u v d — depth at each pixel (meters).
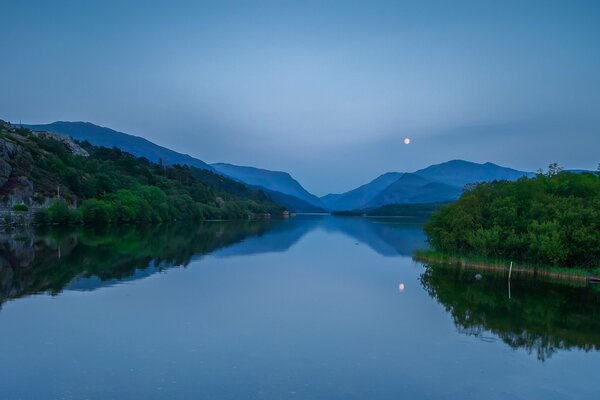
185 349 28.28
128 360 26.23
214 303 40.75
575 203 64.19
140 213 168.88
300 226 188.75
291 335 31.61
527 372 25.83
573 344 31.09
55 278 51.66
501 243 64.06
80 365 25.39
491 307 41.81
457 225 70.69
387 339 31.27
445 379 24.52
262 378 23.97
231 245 96.25
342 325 34.47
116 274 55.19
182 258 71.81
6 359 26.19
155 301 40.97
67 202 154.38
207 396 21.69
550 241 58.28
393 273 60.28
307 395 22.06
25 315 35.62
